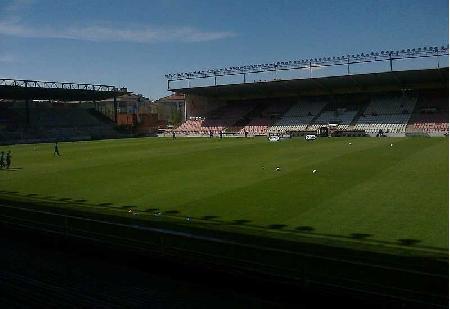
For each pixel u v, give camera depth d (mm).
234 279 9758
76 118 86625
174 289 9703
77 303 9117
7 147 56656
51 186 24188
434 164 29109
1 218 14438
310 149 43844
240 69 75188
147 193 21422
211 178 25578
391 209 16672
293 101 87750
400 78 66375
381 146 45375
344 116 76250
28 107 78250
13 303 9211
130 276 10453
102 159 38219
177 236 10883
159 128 92750
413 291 8141
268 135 69500
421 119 68500
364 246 12375
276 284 9305
